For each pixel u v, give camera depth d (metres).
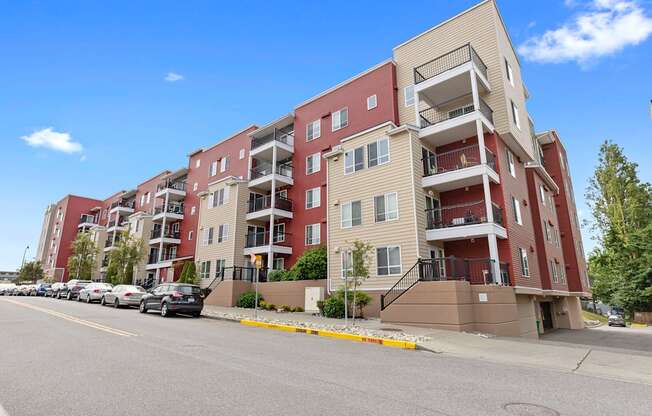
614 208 37.81
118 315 17.61
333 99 28.33
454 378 6.84
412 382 6.42
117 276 37.28
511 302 16.08
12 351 8.46
